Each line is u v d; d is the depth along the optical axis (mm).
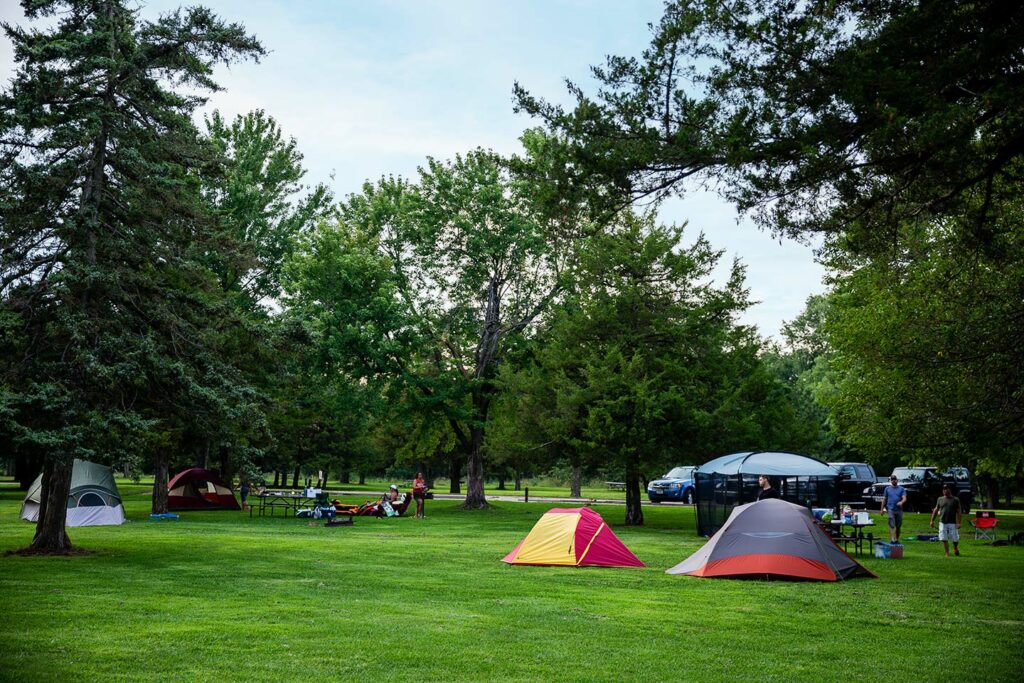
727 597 14188
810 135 9430
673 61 10289
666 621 11938
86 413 17250
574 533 18438
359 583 15141
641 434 29031
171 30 19406
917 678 8992
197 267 20219
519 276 39844
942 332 17875
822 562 16359
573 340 32688
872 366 24828
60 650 9570
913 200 10812
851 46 9758
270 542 22625
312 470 75625
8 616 11508
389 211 40750
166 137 19812
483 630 11094
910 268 22406
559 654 9812
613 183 10820
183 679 8453
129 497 48500
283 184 42531
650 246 31922
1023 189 11883
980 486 51531
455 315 40500
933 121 8562
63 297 17500
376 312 37031
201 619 11508
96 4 18875
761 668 9336
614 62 10555
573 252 34812
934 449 27359
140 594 13547
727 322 32281
